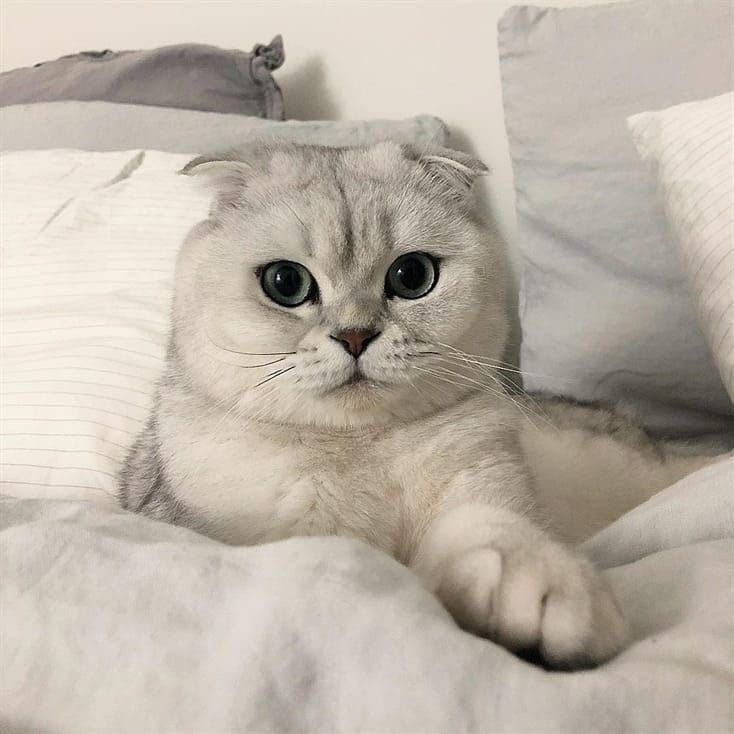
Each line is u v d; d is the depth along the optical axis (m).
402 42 0.60
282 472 0.26
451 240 0.30
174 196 0.46
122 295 0.41
